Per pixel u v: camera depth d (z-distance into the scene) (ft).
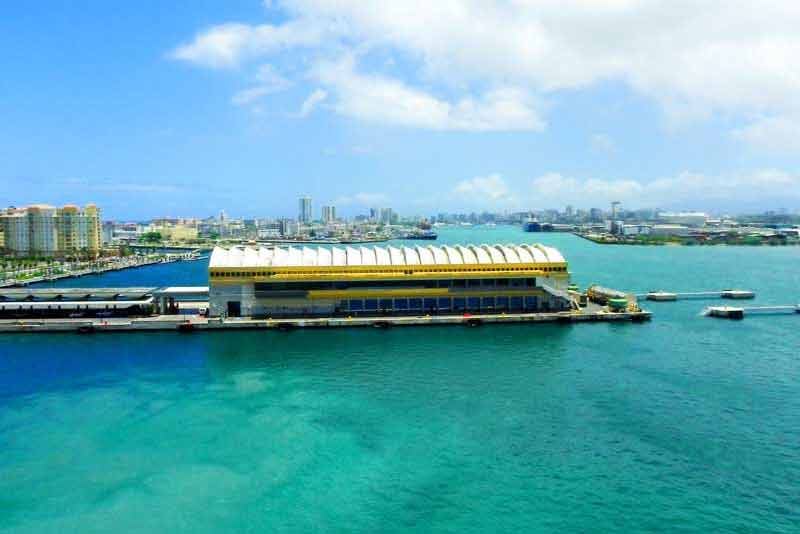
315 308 503.20
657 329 480.64
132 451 245.24
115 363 375.25
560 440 252.42
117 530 190.49
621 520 192.85
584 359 381.40
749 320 525.34
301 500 206.28
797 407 292.40
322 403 297.94
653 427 266.36
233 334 455.63
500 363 370.94
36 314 495.82
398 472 225.15
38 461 237.04
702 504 202.18
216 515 197.77
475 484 215.72
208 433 261.65
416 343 424.87
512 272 522.88
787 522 191.62
